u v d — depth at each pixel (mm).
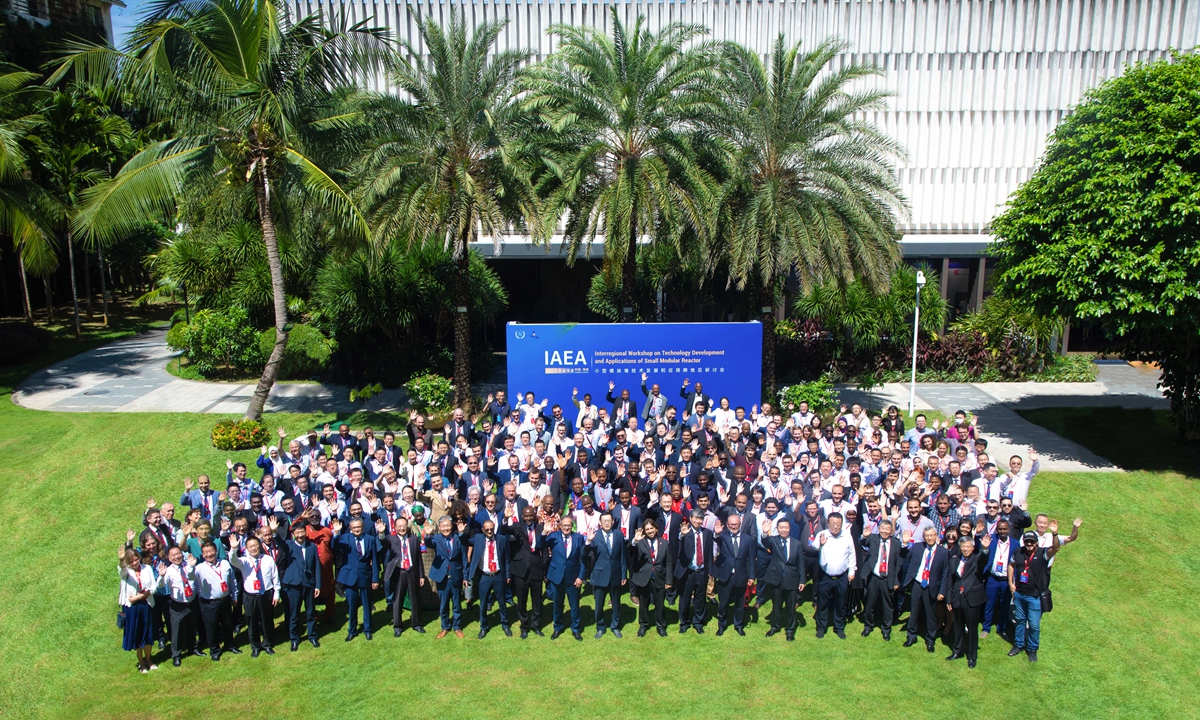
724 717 8906
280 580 10164
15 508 14453
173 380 24094
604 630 10648
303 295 25094
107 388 23000
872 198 19078
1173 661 10117
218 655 10086
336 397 22391
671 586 10547
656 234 19891
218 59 16469
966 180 30172
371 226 18094
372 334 24141
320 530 10688
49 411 20359
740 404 18766
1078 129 16844
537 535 10625
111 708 9125
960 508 11164
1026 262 16562
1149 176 15328
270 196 17672
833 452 13000
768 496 11812
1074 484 16094
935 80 29641
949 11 29250
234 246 24094
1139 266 14891
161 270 26969
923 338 25938
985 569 9883
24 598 11617
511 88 18922
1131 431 19750
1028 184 17594
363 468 12945
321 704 9156
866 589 10609
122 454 16953
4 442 17797
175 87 16375
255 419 18219
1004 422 20672
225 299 24828
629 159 18031
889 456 12430
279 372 24484
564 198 17719
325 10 29641
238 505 11477
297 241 20328
